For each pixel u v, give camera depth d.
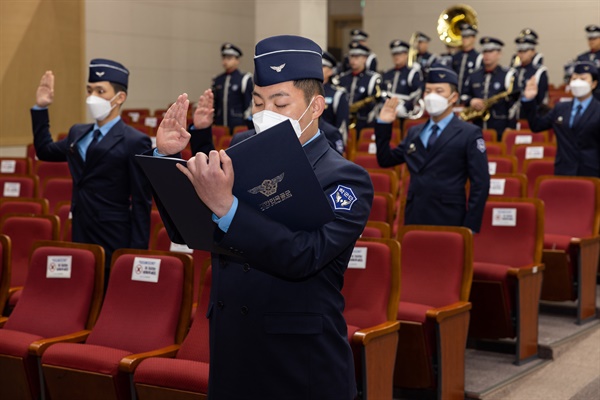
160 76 17.33
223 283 2.56
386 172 7.50
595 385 5.29
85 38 15.30
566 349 5.91
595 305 6.60
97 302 4.70
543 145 8.74
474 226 5.64
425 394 5.02
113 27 16.08
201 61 18.27
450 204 5.75
